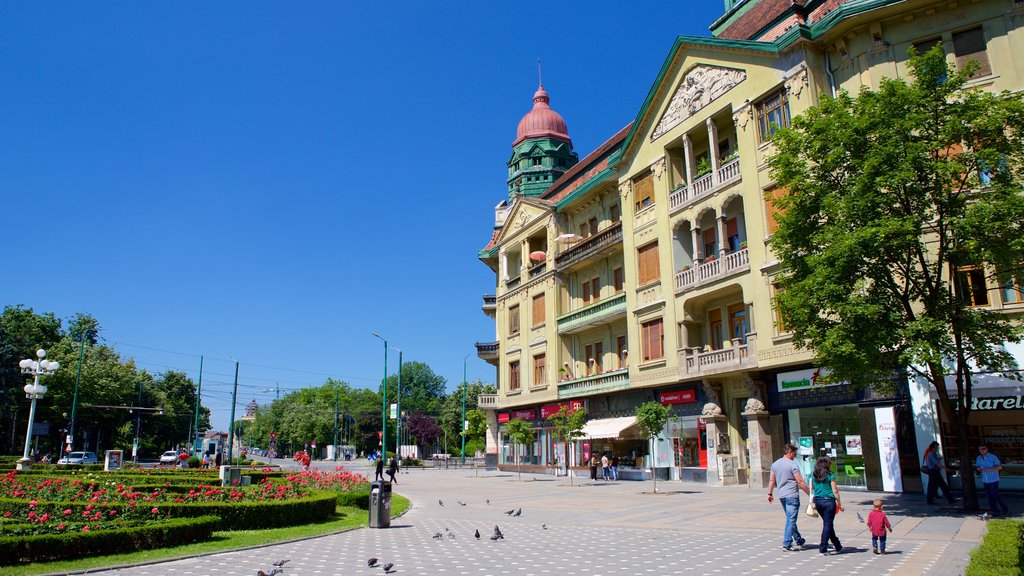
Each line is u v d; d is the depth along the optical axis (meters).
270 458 115.19
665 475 32.19
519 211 47.53
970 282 21.05
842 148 17.03
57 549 10.71
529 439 38.88
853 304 15.97
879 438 22.30
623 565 10.69
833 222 17.42
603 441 38.28
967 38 22.56
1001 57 21.86
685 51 31.45
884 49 23.39
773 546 12.33
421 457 100.00
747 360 26.69
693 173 31.30
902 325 16.16
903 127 16.19
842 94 18.03
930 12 22.94
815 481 11.58
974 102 16.19
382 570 10.44
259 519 15.17
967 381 16.73
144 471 31.19
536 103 57.78
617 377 35.03
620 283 37.56
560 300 42.25
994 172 15.98
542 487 31.17
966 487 16.42
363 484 23.19
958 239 15.80
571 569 10.41
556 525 16.31
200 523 12.98
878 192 16.34
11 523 12.79
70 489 17.45
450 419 102.38
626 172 35.38
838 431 24.16
